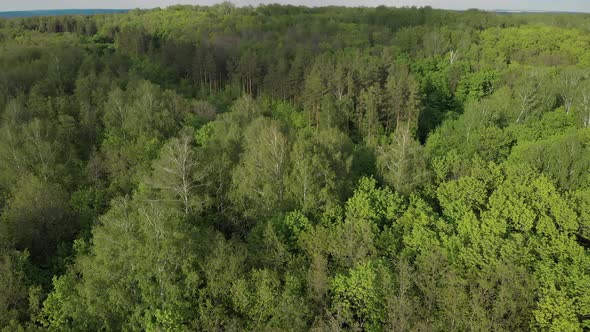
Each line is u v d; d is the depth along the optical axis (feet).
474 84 351.87
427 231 135.13
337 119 294.05
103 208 182.91
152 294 117.39
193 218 153.58
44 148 194.49
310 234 137.28
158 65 404.16
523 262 122.11
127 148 208.33
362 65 321.52
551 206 148.15
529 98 278.87
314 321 114.62
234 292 120.16
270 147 166.81
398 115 290.35
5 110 243.81
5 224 147.23
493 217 140.15
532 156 194.80
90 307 112.47
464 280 112.27
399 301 111.55
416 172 176.65
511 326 108.27
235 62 407.03
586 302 108.78
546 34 472.03
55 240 157.79
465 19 597.93
